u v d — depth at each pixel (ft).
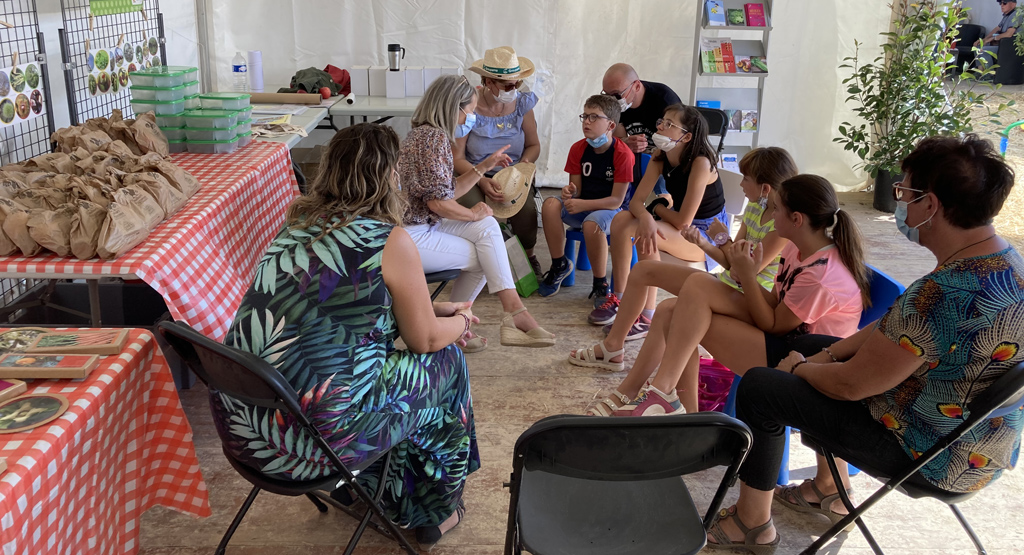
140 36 13.96
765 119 18.62
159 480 6.20
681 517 5.65
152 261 7.08
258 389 5.35
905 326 5.37
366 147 5.89
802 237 7.38
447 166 10.32
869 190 19.03
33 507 4.23
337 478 6.02
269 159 11.03
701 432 4.84
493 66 12.91
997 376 5.26
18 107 9.96
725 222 12.14
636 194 11.74
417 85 16.44
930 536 7.50
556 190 19.04
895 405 5.83
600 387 10.32
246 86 15.92
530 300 13.19
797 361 6.80
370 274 5.69
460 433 6.91
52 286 10.13
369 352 5.78
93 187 7.55
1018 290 5.12
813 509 7.75
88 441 4.88
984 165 5.14
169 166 8.63
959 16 16.79
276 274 5.71
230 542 7.27
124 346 5.58
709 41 17.56
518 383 10.36
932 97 16.81
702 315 7.95
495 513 7.82
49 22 10.80
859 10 17.49
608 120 12.16
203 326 7.63
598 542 5.39
